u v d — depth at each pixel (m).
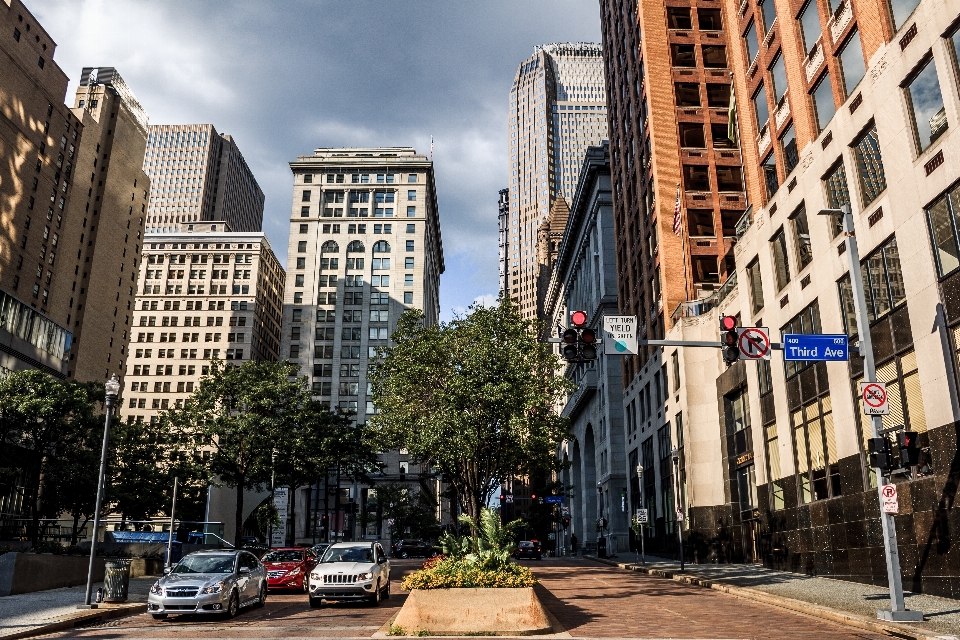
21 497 50.47
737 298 35.56
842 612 15.94
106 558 29.62
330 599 19.28
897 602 14.85
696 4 52.88
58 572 25.25
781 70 29.80
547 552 81.19
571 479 88.94
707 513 38.28
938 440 18.27
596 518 78.25
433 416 31.50
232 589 17.61
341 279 115.75
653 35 52.06
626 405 60.53
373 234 118.00
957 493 17.45
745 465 34.53
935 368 18.48
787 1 28.64
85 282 103.00
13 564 22.66
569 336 15.49
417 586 14.51
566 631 14.02
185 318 134.75
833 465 24.67
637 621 15.57
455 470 33.41
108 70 119.69
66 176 95.81
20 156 82.75
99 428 41.94
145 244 138.62
